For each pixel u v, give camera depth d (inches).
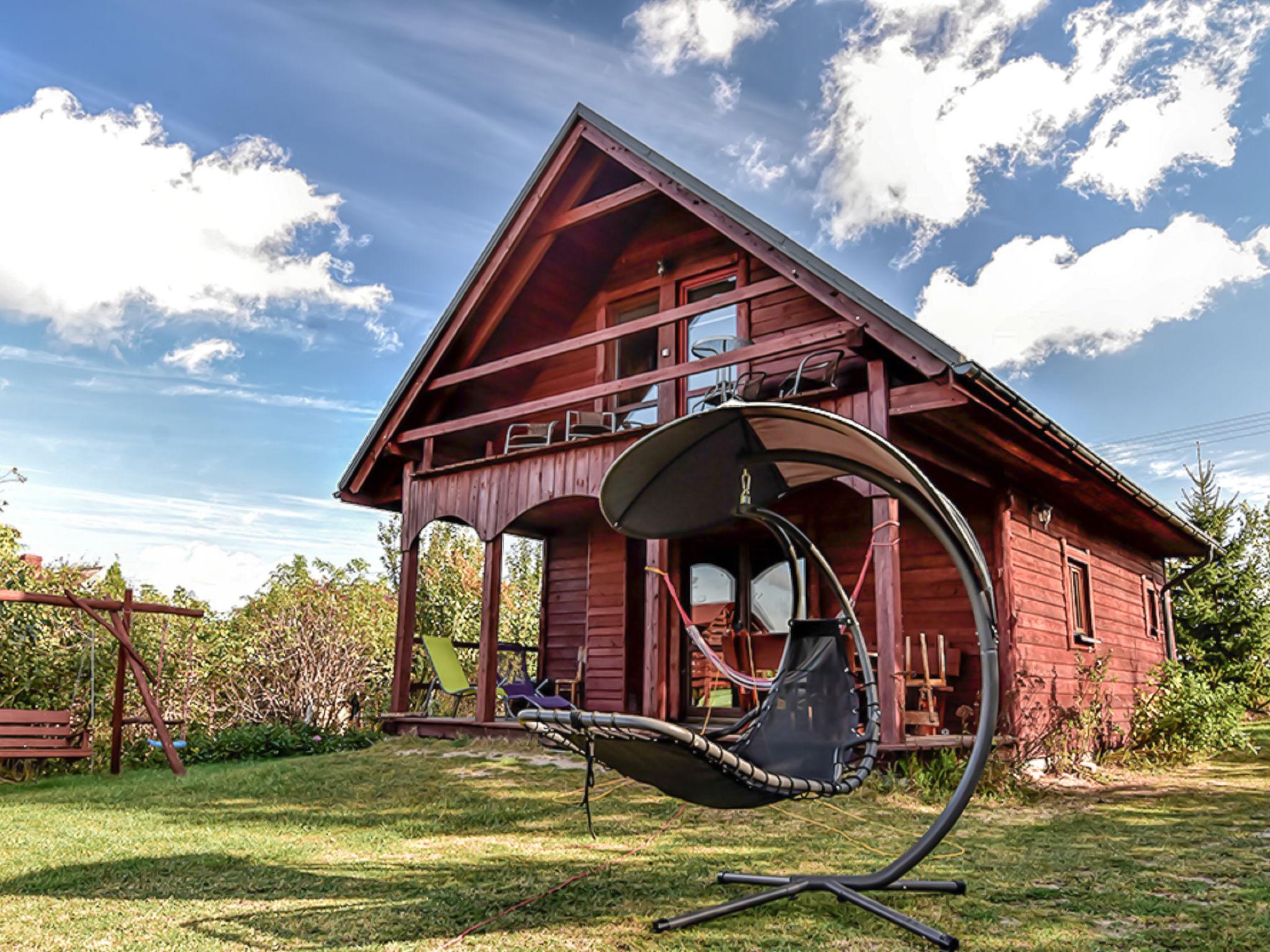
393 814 214.4
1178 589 605.0
